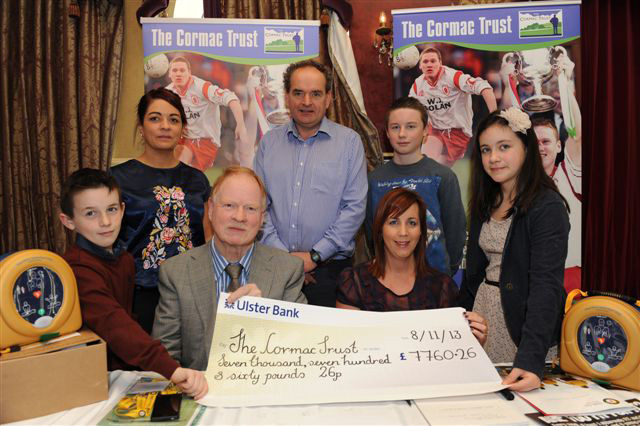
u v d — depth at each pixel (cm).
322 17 411
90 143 420
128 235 246
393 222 190
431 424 118
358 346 144
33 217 429
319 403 131
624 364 142
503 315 189
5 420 122
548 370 162
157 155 263
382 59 441
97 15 419
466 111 360
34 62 420
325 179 274
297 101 270
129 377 155
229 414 126
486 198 197
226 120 374
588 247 432
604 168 424
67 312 140
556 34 354
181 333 178
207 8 415
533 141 177
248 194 171
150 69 369
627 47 422
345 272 204
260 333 145
